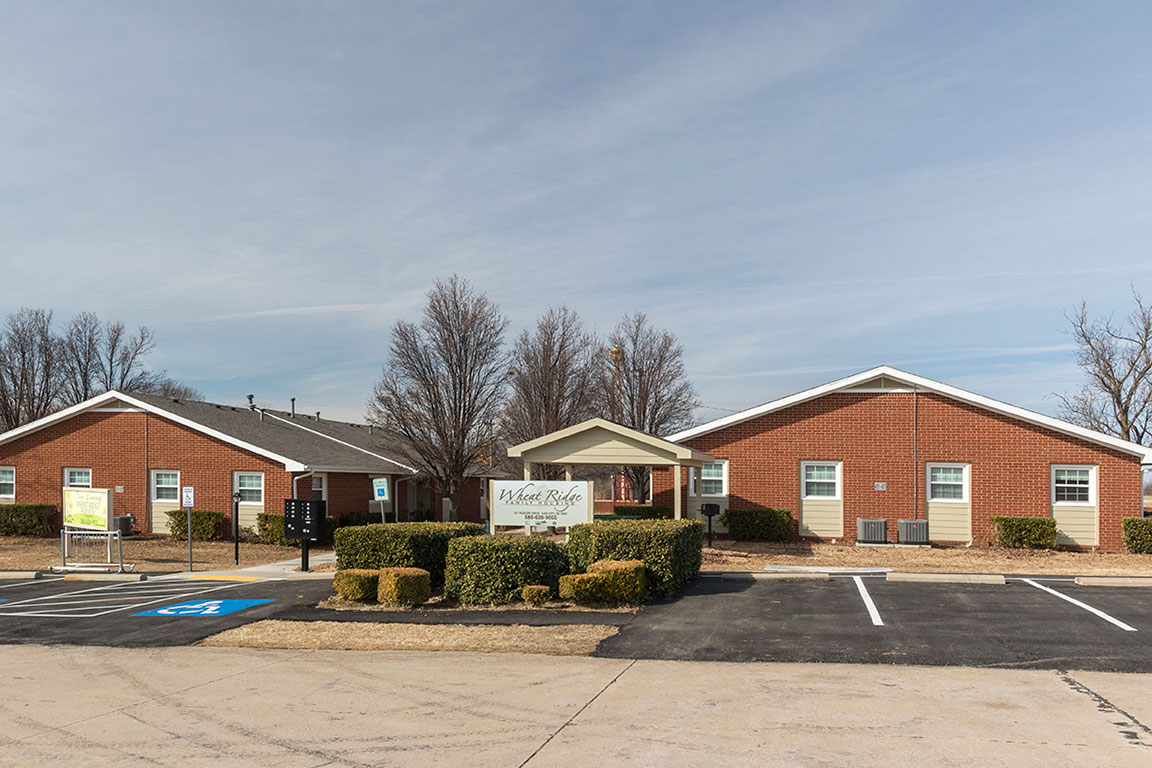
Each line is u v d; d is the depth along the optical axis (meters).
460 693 9.16
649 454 22.22
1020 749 6.99
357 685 9.64
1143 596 14.95
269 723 8.12
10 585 19.83
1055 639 11.42
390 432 34.44
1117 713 8.03
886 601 14.59
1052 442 25.14
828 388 26.28
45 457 32.44
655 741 7.31
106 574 21.66
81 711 8.75
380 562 16.61
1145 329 39.25
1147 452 24.41
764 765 6.66
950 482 25.73
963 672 9.79
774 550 24.25
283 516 29.22
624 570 14.75
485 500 46.47
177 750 7.34
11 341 53.91
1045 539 24.52
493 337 32.81
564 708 8.45
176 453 31.36
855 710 8.22
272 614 14.83
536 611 14.34
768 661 10.52
